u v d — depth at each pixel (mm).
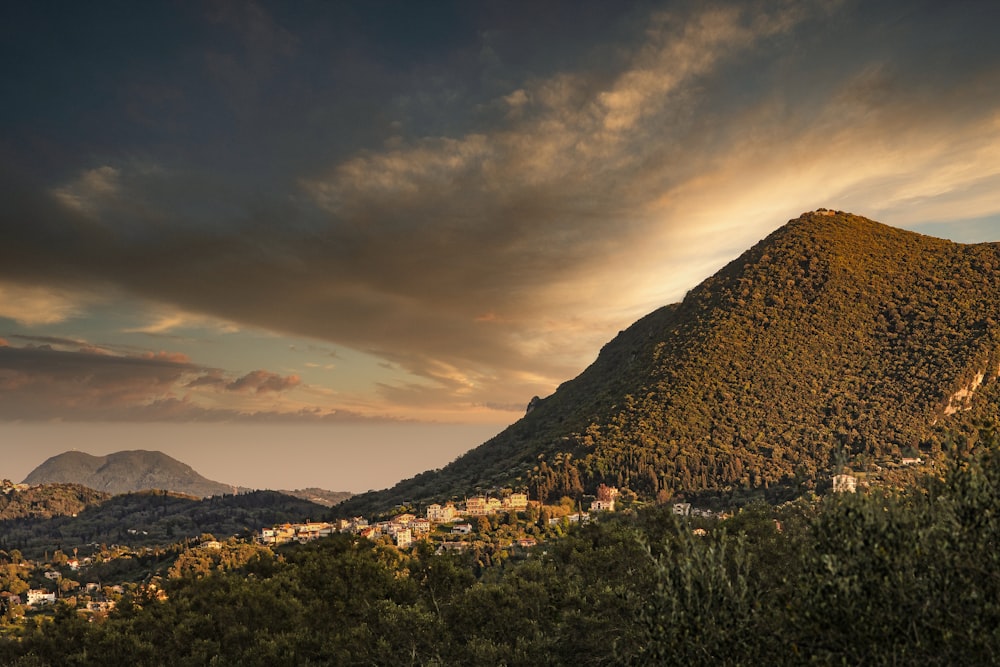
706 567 16172
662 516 41375
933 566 14438
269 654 40781
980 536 14289
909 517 15234
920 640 13633
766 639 15430
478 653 34219
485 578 50812
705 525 39031
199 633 46969
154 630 48062
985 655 13328
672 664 15438
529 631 37469
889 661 13711
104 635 46688
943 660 13641
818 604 14547
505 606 39344
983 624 13609
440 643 37656
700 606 15672
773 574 20328
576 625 33000
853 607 14188
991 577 13984
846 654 14133
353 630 39844
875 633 13867
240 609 47656
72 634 48188
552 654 33312
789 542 24984
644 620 16797
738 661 15102
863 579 14508
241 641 45062
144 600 54438
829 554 14828
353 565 49219
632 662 23312
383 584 47594
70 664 45469
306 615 45938
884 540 14781
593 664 31344
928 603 13906
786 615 15266
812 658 14273
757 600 15883
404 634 37969
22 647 47906
